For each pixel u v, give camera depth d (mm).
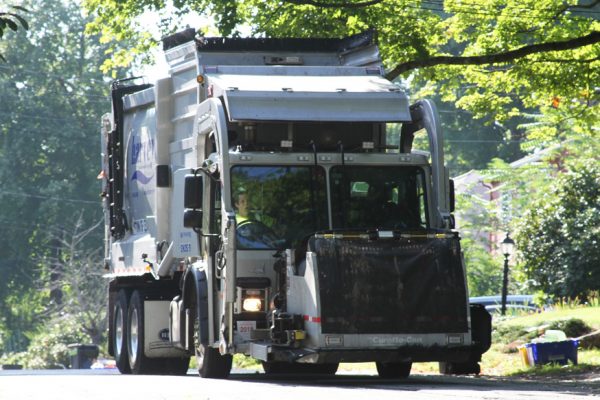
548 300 108438
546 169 162250
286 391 41438
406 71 83875
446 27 90688
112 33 91500
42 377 56688
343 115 50094
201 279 50781
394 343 45219
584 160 116812
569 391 42062
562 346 63531
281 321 46125
